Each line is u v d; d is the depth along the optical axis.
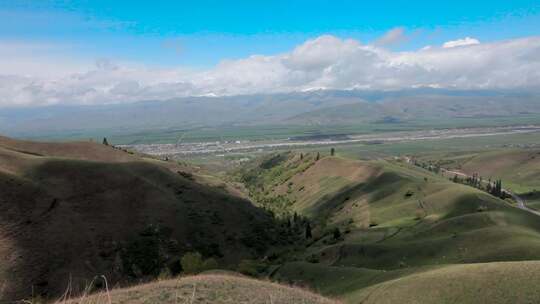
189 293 31.33
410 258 83.44
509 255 67.94
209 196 140.88
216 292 32.38
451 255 76.88
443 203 138.62
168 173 145.62
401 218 140.62
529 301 36.69
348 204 185.50
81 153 192.88
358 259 91.88
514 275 40.75
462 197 133.25
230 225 127.00
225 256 108.31
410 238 104.25
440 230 100.81
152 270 89.69
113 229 99.81
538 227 98.56
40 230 87.38
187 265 79.00
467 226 97.62
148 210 114.00
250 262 97.75
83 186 112.12
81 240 90.38
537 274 39.62
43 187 102.56
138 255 93.19
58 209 96.94
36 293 71.12
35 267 77.06
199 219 120.00
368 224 144.50
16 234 83.31
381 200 173.12
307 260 101.31
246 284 36.62
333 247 101.25
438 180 196.50
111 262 87.94
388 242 105.75
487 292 40.00
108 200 111.25
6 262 75.19
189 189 139.50
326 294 65.25
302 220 172.62
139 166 139.50
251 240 122.50
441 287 44.03
